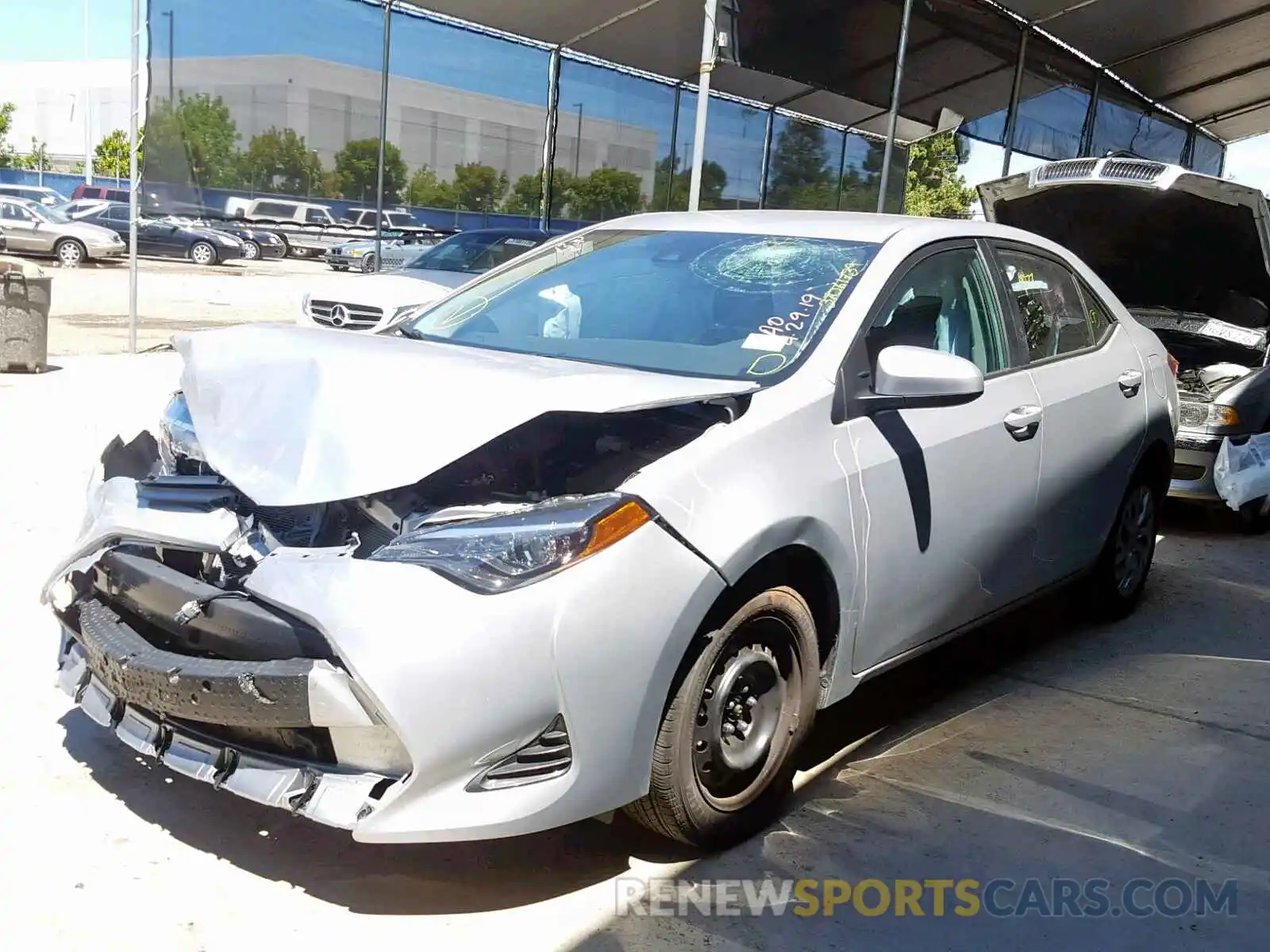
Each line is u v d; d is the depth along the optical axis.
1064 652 5.03
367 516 2.88
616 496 2.80
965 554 3.88
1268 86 18.56
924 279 3.93
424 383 2.97
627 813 3.07
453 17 13.77
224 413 3.13
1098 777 3.79
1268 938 2.94
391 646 2.53
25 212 25.55
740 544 2.91
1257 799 3.69
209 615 2.78
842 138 18.48
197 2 11.96
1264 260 7.17
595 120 15.67
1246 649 5.18
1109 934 2.91
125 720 3.04
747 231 4.16
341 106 13.42
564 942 2.74
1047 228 7.89
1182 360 7.93
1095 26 15.28
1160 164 6.90
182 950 2.63
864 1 13.40
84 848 3.01
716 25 8.65
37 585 4.98
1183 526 7.62
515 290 4.25
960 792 3.64
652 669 2.77
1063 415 4.39
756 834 3.29
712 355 3.55
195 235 26.92
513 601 2.61
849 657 3.46
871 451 3.42
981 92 16.69
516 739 2.64
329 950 2.66
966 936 2.87
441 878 2.99
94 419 8.38
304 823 3.21
